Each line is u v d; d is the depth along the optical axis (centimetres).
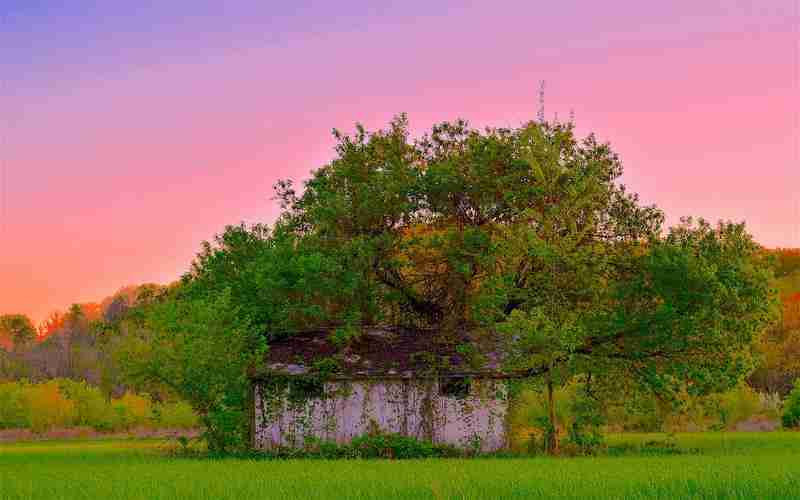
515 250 4288
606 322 4253
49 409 7231
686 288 4059
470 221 4700
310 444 4106
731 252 4228
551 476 2238
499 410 4219
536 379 4206
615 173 4584
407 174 4806
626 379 4512
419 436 4188
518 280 4559
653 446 4162
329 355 4419
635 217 4497
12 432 7062
